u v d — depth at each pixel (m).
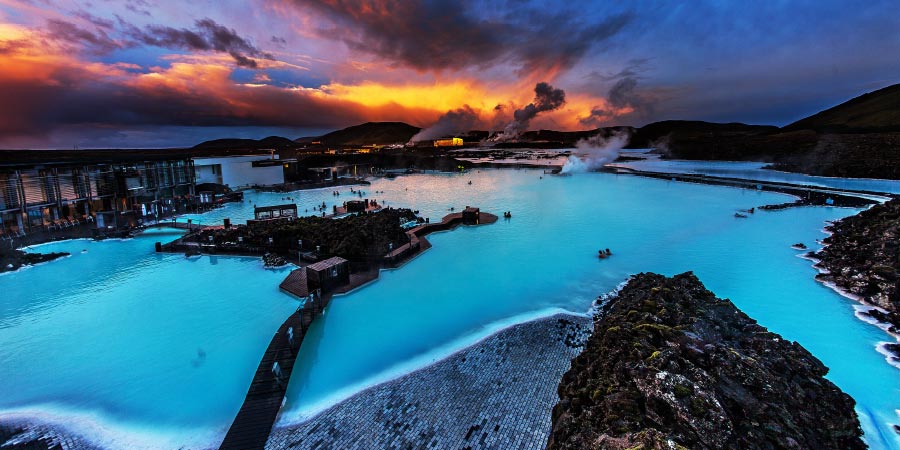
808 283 35.72
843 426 15.01
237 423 18.36
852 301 31.66
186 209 73.94
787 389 15.93
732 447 13.08
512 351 24.48
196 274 39.28
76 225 59.47
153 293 34.53
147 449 17.47
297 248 44.69
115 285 36.47
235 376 22.64
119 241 52.31
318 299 31.00
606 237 53.66
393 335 27.48
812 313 29.88
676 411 14.14
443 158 169.62
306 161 148.50
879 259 34.78
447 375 22.11
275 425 18.44
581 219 65.44
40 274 39.66
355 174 134.12
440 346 25.86
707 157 184.75
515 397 19.84
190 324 28.84
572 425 15.52
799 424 14.77
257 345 25.95
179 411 19.86
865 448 15.23
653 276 33.38
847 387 21.28
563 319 28.92
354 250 41.88
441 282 37.50
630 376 16.59
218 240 48.06
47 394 21.27
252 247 45.53
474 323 29.19
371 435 17.48
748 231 55.28
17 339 26.92
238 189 102.31
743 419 14.28
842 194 76.56
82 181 61.97
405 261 43.22
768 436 13.75
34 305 32.19
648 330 20.03
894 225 40.09
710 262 42.34
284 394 20.47
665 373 15.69
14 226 53.25
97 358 24.59
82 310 31.22
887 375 22.17
